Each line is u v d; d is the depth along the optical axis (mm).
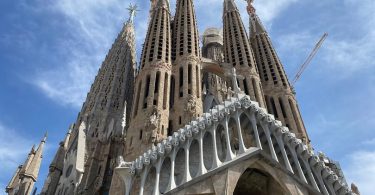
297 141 41969
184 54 65875
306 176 40562
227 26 82188
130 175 39281
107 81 98688
